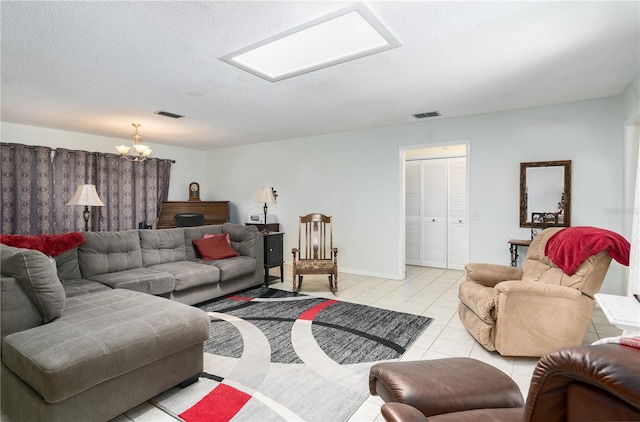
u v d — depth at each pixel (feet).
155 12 6.54
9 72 9.64
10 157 15.81
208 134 18.85
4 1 6.12
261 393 6.73
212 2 6.21
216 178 24.27
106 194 19.24
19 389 5.38
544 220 13.10
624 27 7.10
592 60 8.86
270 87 10.92
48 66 9.21
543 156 13.19
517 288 7.95
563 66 9.26
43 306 6.28
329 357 8.30
